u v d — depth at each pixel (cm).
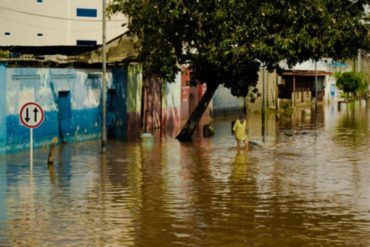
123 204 1705
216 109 5506
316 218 1557
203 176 2173
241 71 3359
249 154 2798
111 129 3672
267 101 6500
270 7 3117
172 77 3353
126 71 3841
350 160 2606
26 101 2847
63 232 1406
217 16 3088
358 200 1773
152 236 1380
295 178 2139
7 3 6812
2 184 1995
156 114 4341
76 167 2372
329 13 3238
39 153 2778
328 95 8819
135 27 3350
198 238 1368
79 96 3328
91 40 6806
